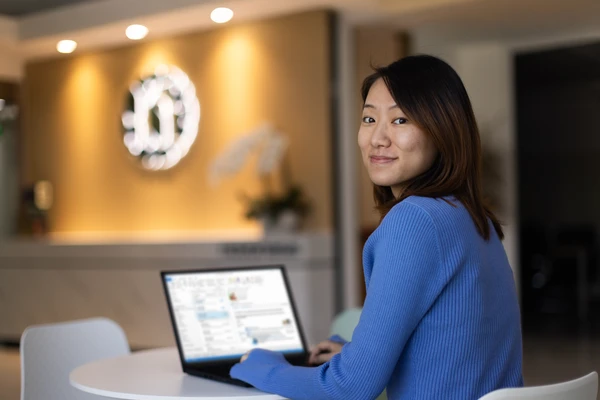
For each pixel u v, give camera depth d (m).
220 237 6.86
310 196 6.42
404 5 6.31
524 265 11.57
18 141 8.51
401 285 1.44
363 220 6.98
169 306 2.17
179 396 1.81
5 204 8.47
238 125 6.86
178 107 7.24
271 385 1.69
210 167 6.90
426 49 7.90
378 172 1.63
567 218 12.89
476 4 6.21
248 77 6.80
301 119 6.49
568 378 5.47
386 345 1.44
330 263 6.18
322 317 6.06
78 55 7.99
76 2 7.18
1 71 8.23
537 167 13.05
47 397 2.59
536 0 6.15
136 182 7.55
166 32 7.17
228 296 2.26
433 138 1.56
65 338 2.68
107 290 7.00
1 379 5.91
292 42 6.54
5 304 7.70
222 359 2.19
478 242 1.53
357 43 6.89
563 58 8.55
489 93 7.88
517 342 1.62
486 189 7.91
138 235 7.52
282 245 6.05
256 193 6.73
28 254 7.54
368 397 1.47
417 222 1.46
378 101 1.62
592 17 6.72
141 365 2.25
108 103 7.75
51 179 8.20
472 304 1.48
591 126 12.30
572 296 11.62
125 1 6.83
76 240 7.97
